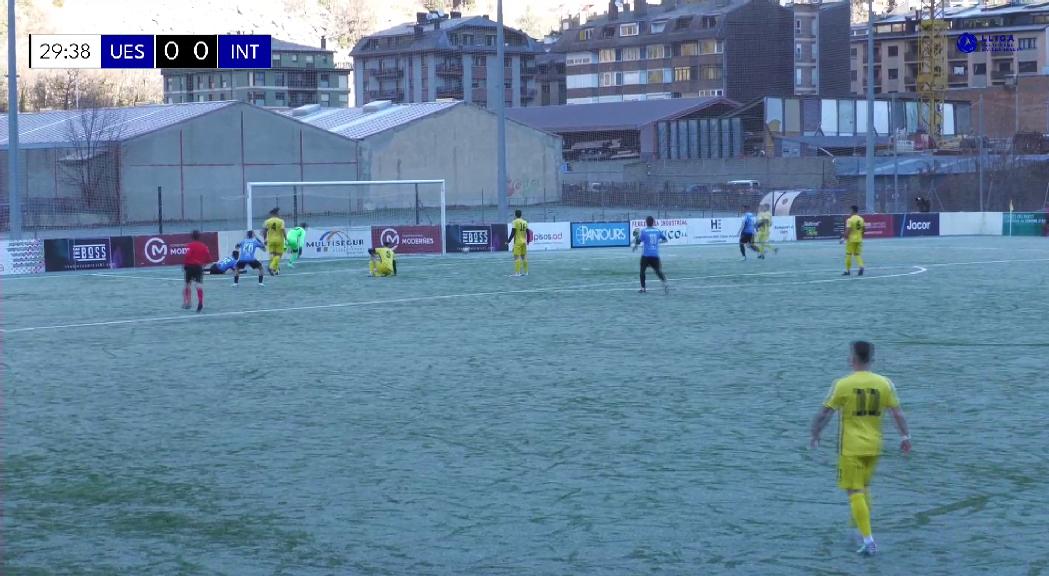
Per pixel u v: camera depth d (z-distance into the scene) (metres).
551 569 9.36
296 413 16.41
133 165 79.88
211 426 15.58
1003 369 19.45
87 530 10.68
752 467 12.80
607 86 167.25
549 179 103.00
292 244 48.31
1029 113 126.62
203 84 192.50
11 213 46.72
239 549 10.03
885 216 66.06
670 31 158.62
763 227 49.84
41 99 192.38
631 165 106.81
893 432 14.55
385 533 10.45
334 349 23.14
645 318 27.88
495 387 18.38
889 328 25.20
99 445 14.46
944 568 9.25
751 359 20.98
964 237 66.31
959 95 135.12
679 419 15.55
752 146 113.19
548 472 12.68
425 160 95.44
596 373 19.64
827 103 114.19
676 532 10.35
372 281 40.25
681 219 62.16
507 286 37.44
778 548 9.84
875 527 10.45
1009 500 11.30
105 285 40.12
